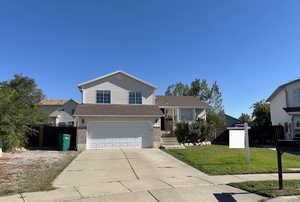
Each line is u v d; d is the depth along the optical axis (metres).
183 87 50.19
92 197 5.84
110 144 17.66
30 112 18.16
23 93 18.59
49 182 7.48
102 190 6.54
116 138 17.83
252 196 5.93
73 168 10.09
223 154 13.91
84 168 10.13
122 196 5.92
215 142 22.31
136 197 5.83
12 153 15.09
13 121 15.95
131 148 17.86
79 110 17.73
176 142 19.97
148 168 10.20
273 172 9.12
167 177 8.38
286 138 23.30
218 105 43.47
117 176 8.56
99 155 14.22
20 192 6.25
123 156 13.80
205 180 7.86
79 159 12.66
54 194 6.11
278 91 25.30
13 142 15.88
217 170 9.44
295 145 6.29
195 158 12.45
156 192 6.29
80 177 8.34
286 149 6.34
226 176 8.54
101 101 19.70
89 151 16.22
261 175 8.66
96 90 19.77
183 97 28.70
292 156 13.73
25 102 18.95
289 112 22.16
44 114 21.23
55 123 45.78
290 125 22.75
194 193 6.20
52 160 12.23
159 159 12.70
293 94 23.41
